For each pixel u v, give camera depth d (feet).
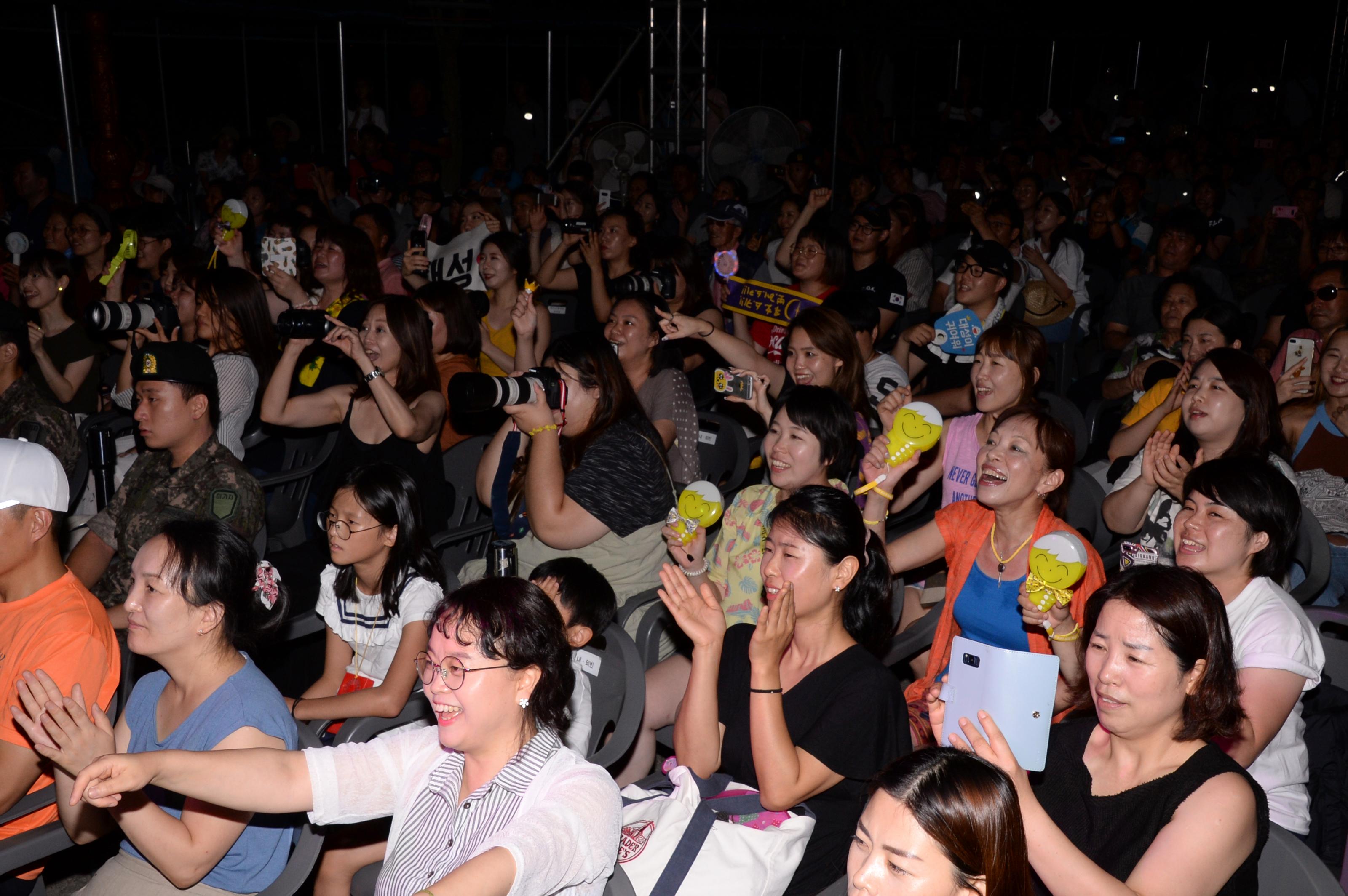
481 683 6.11
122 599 12.17
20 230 30.68
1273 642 8.44
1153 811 6.70
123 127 40.11
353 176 40.29
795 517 8.16
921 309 24.18
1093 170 37.88
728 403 18.30
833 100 53.83
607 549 11.62
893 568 11.44
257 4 31.81
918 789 5.13
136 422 12.23
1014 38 48.08
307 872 7.86
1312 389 14.32
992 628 10.71
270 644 11.32
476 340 16.79
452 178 44.86
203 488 12.05
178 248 19.12
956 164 38.96
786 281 25.45
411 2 37.60
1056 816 7.12
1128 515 12.13
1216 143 43.93
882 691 7.98
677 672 10.92
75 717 6.66
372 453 14.17
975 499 13.28
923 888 5.08
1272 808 8.54
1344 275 17.19
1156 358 16.63
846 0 45.11
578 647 9.45
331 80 50.90
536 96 52.75
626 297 14.96
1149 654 6.59
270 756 6.70
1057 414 16.75
